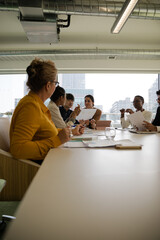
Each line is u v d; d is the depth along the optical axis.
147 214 0.27
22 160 0.81
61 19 3.22
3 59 4.74
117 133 1.62
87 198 0.32
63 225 0.23
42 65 0.96
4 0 2.59
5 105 5.36
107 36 4.24
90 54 4.34
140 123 1.77
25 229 0.22
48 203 0.30
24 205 0.29
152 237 0.21
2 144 0.97
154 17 2.87
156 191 0.35
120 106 5.47
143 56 4.55
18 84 5.38
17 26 3.78
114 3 2.71
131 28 3.92
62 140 0.85
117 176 0.45
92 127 2.26
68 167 0.54
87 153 0.75
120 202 0.31
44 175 0.46
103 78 5.47
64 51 4.30
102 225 0.23
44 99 1.04
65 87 5.42
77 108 2.39
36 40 3.70
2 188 0.80
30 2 2.59
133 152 0.77
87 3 2.67
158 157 0.67
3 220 1.18
